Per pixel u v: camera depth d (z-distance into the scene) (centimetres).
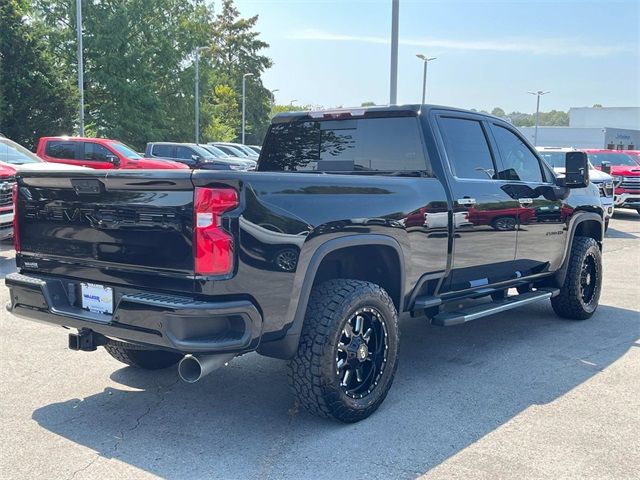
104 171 363
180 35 4638
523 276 593
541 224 594
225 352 342
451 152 508
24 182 412
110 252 370
